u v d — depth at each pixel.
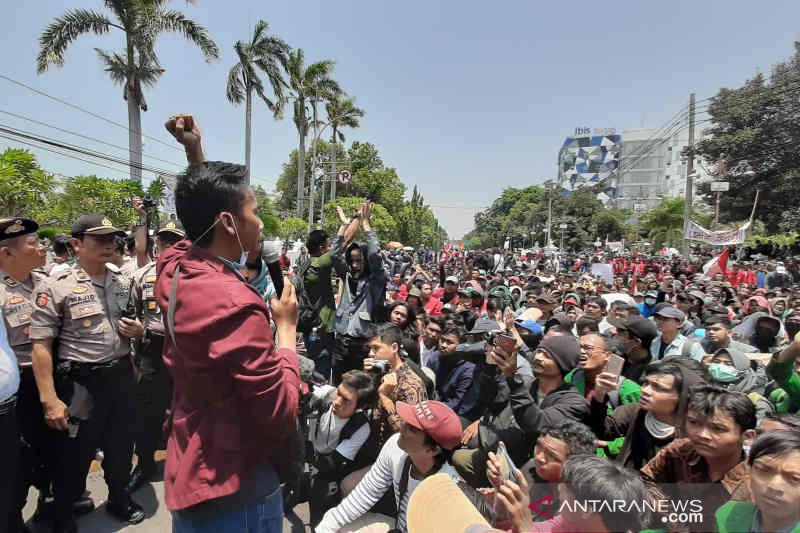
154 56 20.45
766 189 26.28
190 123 1.78
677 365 2.51
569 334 3.26
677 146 89.00
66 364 3.00
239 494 1.42
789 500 1.38
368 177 51.12
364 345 5.22
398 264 18.39
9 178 13.95
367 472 3.10
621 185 107.94
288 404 1.37
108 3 19.27
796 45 25.75
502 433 2.78
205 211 1.45
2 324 2.62
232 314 1.28
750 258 25.55
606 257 30.28
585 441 2.11
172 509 1.39
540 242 65.25
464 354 4.28
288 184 55.38
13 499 2.60
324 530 2.78
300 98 30.89
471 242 112.75
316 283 5.44
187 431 1.40
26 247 3.09
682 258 24.19
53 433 3.02
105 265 3.25
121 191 17.75
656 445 2.59
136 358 3.78
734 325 7.86
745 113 26.19
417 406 2.55
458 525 1.63
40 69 18.45
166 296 1.42
